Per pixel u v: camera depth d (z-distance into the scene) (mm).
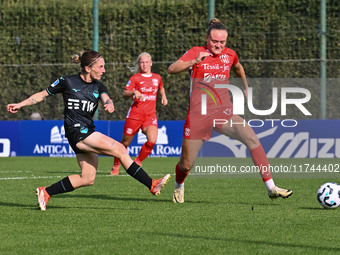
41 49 65188
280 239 18406
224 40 25516
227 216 22922
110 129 60125
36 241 18031
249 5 61188
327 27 60281
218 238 18500
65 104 23688
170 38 62719
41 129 61531
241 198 29000
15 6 65438
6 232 19500
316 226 20719
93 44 59062
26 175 42219
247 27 61188
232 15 61469
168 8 62781
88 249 16922
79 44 64875
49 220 21891
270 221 21750
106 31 63344
